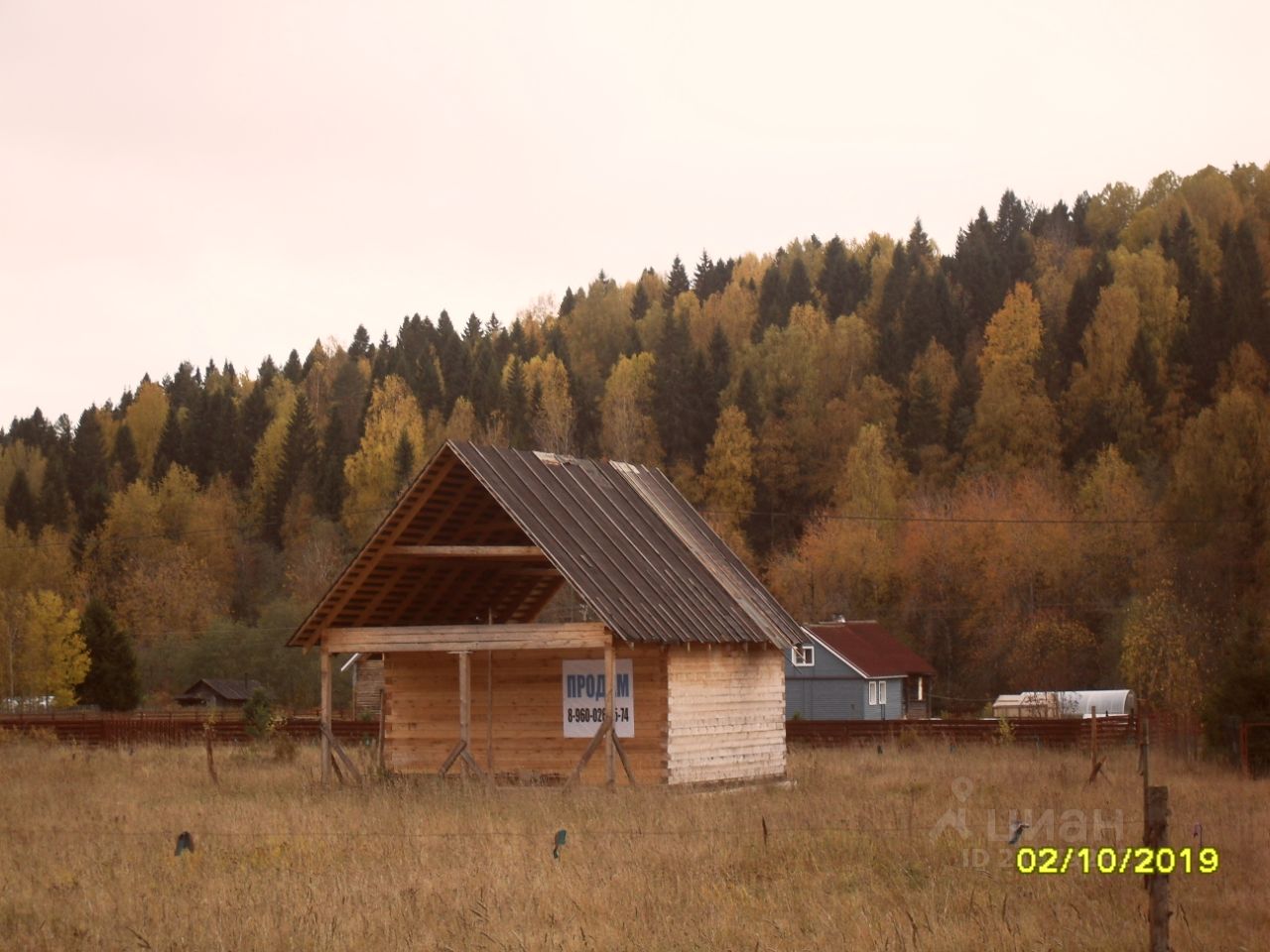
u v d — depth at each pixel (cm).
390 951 1484
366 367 17125
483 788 2966
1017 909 1627
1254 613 4359
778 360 13175
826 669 7625
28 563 11588
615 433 12038
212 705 8262
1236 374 10950
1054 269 14862
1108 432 10969
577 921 1596
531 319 19238
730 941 1512
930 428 11675
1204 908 1648
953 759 4209
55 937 1576
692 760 3312
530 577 3681
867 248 19188
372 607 3381
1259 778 3600
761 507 11631
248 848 2172
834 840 2147
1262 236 14412
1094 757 3244
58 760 4159
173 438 14788
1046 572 8919
